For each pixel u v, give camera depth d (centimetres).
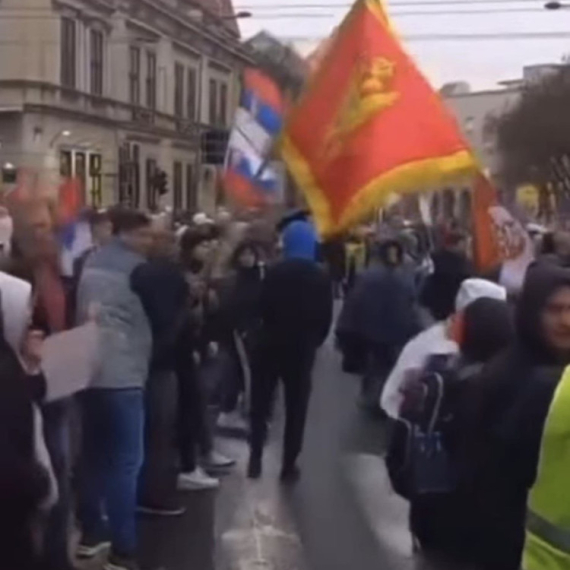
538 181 5816
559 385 366
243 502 930
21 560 407
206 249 1073
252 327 1184
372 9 749
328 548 805
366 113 743
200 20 5906
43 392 502
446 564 529
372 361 1351
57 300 584
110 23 4672
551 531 354
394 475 585
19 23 4053
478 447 452
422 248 2048
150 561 771
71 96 4297
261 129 1875
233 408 1228
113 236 720
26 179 1009
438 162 736
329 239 782
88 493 717
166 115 5316
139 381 709
